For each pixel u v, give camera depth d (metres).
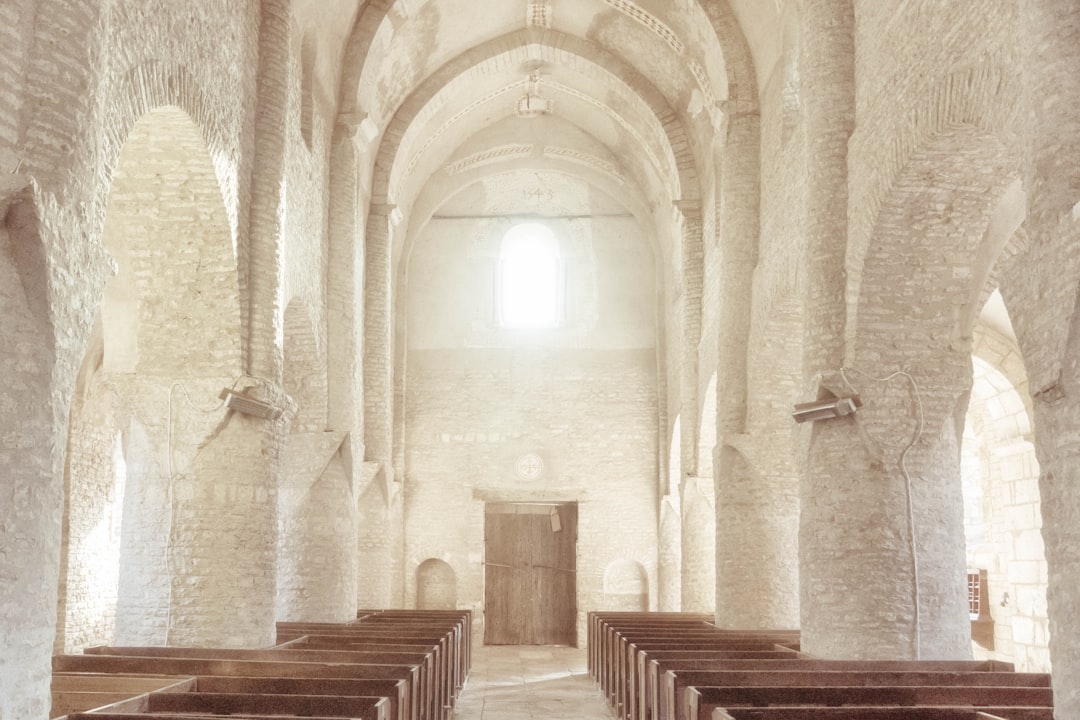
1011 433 18.59
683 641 13.41
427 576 25.12
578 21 20.75
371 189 21.27
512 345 25.64
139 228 12.08
